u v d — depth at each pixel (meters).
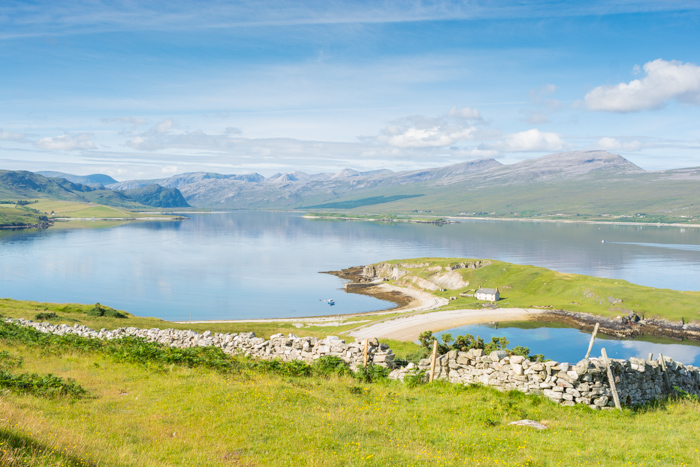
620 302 155.12
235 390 22.11
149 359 29.22
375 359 28.64
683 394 25.97
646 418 21.64
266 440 16.14
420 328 131.62
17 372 24.31
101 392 21.42
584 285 174.62
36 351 31.83
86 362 28.62
